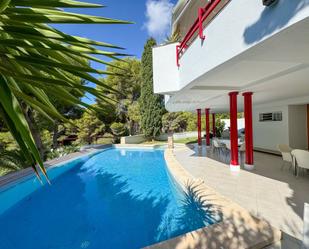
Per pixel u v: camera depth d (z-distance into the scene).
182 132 26.30
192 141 19.66
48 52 1.23
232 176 6.63
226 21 3.01
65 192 7.49
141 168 10.85
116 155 15.09
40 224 5.15
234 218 3.80
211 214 4.33
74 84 1.12
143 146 17.52
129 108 22.27
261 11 2.28
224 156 10.48
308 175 6.28
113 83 20.53
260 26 2.30
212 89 6.18
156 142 20.77
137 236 4.37
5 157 8.48
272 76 4.71
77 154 12.84
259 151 11.17
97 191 7.43
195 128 26.03
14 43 0.96
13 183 7.16
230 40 2.91
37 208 6.14
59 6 1.01
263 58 3.21
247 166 7.39
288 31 2.02
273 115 10.84
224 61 3.08
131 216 5.29
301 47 2.67
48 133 12.78
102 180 8.90
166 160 10.14
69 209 5.97
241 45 2.66
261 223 3.55
